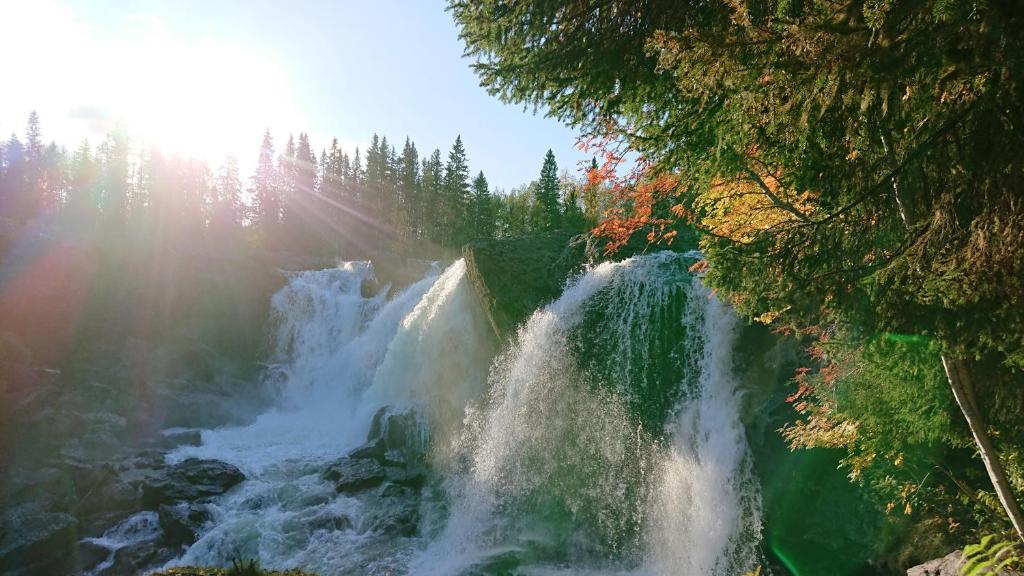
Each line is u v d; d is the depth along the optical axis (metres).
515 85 6.58
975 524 6.69
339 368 26.58
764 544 9.23
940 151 3.15
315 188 80.69
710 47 3.60
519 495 13.21
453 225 70.88
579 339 12.99
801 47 3.14
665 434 11.38
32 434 17.23
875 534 8.14
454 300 18.11
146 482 14.56
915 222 3.70
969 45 2.76
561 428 12.98
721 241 4.62
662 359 11.79
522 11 5.92
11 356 20.81
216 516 13.76
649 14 5.50
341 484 14.92
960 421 5.27
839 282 3.92
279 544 12.53
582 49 5.98
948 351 3.41
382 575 11.30
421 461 16.28
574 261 14.84
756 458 9.67
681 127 4.98
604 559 11.35
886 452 6.45
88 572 12.29
